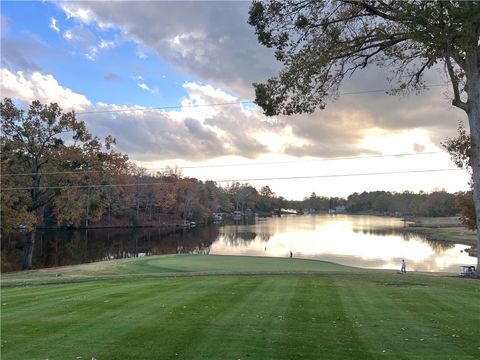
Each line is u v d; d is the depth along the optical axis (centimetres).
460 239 8481
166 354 738
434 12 1146
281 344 794
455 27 1158
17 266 4259
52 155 4012
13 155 3953
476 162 1831
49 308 1195
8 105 3869
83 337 859
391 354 739
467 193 4481
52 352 762
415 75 1908
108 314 1082
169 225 11906
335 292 1469
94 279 2194
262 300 1283
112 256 5338
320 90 1589
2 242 6166
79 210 4359
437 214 16375
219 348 770
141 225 11181
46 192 4131
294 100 1583
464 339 845
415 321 1003
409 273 2692
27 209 3997
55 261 4753
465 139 1867
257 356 723
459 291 1527
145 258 3928
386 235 9981
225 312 1091
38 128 3966
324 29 1504
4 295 1547
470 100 1767
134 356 729
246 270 2867
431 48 1237
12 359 727
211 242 7762
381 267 4475
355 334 876
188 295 1385
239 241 8075
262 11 1465
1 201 3559
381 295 1408
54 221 8844
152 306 1184
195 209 13062
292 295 1387
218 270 2912
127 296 1376
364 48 1574
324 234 10225
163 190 11575
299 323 970
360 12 1497
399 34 1473
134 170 11169
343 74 1659
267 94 1563
